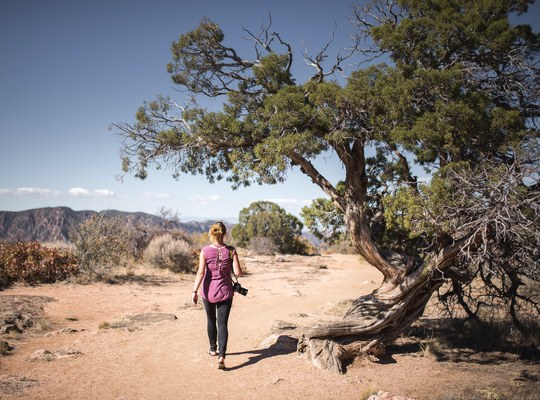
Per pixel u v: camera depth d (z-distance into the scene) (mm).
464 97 6492
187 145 7359
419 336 9164
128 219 23828
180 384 5570
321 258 32312
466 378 6441
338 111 6891
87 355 6758
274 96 6848
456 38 6590
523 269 7262
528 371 6938
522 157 5828
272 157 6461
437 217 6105
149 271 19297
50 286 14172
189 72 7914
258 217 35281
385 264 7602
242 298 14195
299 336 8047
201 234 33125
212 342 6543
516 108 7047
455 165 6098
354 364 6797
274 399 5184
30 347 7254
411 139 6129
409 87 6250
